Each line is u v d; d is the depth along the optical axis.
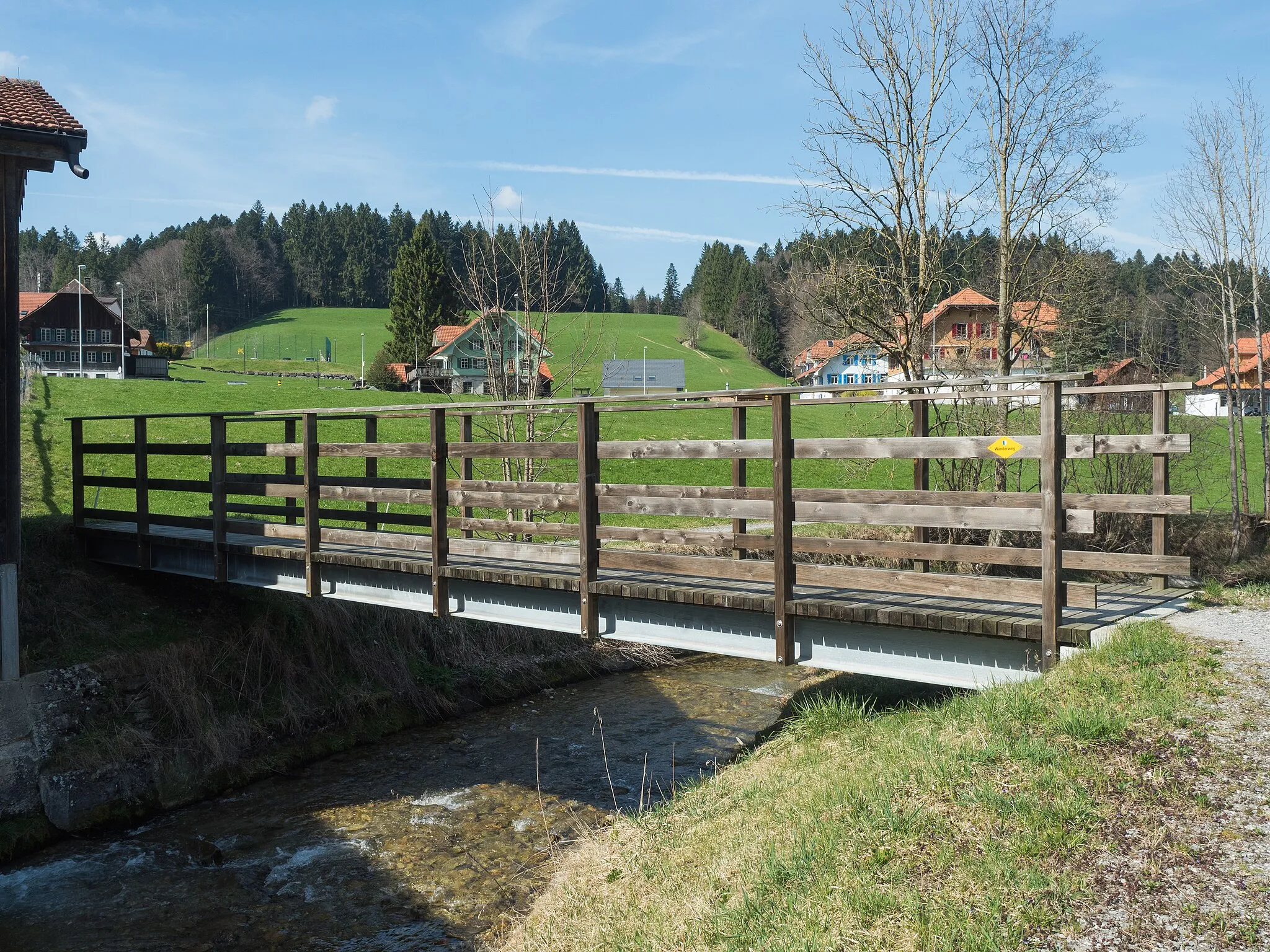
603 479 28.19
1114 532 16.09
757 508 7.46
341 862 8.93
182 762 10.93
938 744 5.99
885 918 4.50
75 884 8.71
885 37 16.00
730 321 129.25
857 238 16.80
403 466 26.47
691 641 7.95
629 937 5.56
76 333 75.50
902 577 6.92
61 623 11.84
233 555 11.85
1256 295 19.45
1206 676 5.99
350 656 13.40
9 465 10.43
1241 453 19.34
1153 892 4.26
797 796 6.61
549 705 13.99
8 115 10.38
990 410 16.70
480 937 7.35
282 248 153.88
